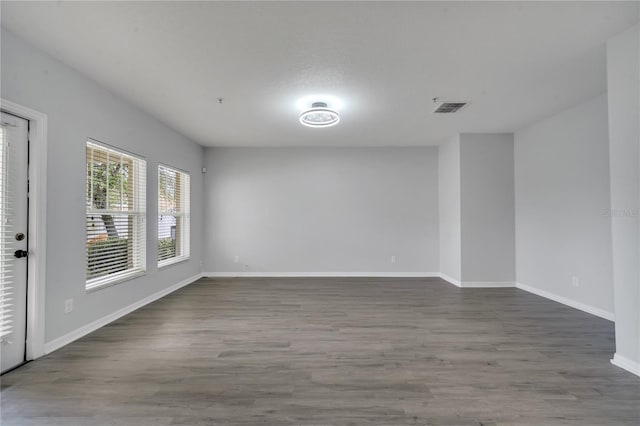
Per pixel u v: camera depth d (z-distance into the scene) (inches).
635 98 86.3
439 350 105.3
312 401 75.9
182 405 74.2
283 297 175.6
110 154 135.0
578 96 139.6
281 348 106.7
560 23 85.6
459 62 107.2
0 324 88.9
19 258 94.4
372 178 236.4
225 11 79.9
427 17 82.6
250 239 237.1
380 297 175.8
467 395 78.5
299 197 237.5
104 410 72.1
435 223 235.9
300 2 76.5
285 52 100.3
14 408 72.7
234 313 146.0
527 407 73.6
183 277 204.2
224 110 154.5
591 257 145.2
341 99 140.1
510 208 200.2
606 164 137.4
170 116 164.1
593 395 78.4
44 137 100.0
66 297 109.0
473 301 167.3
